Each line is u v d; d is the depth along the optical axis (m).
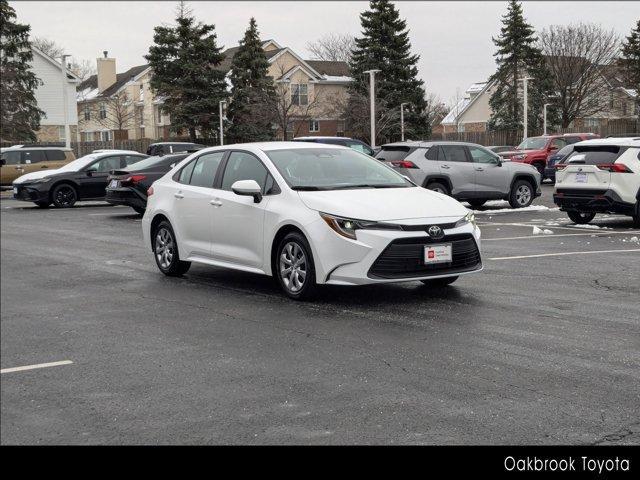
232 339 6.59
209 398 5.04
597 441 4.12
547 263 10.30
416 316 7.21
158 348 6.40
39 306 8.44
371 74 40.28
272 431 4.42
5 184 29.58
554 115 67.12
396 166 18.20
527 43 64.81
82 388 5.38
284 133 58.03
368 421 4.50
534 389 4.98
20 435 4.53
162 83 56.25
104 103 80.44
